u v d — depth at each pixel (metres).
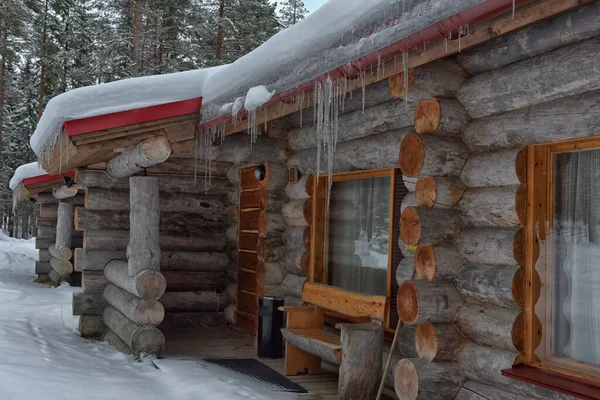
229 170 9.47
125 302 7.31
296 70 4.98
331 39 4.42
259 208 8.45
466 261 4.48
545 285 4.12
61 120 6.52
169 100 6.93
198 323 9.44
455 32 3.62
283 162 8.05
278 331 7.12
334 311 6.71
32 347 6.80
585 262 3.94
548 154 4.14
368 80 4.79
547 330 4.10
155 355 6.95
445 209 4.54
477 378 4.25
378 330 5.23
